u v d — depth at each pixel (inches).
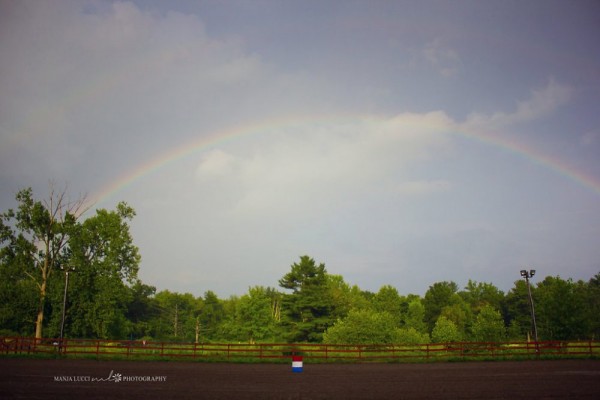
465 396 665.6
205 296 5236.2
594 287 4426.7
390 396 669.9
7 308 1883.6
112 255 1987.0
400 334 2578.7
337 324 2317.9
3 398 626.5
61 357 1244.5
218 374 944.3
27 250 1918.1
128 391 703.7
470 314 3892.7
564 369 1013.2
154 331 3986.2
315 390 727.7
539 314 2207.2
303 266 2389.3
